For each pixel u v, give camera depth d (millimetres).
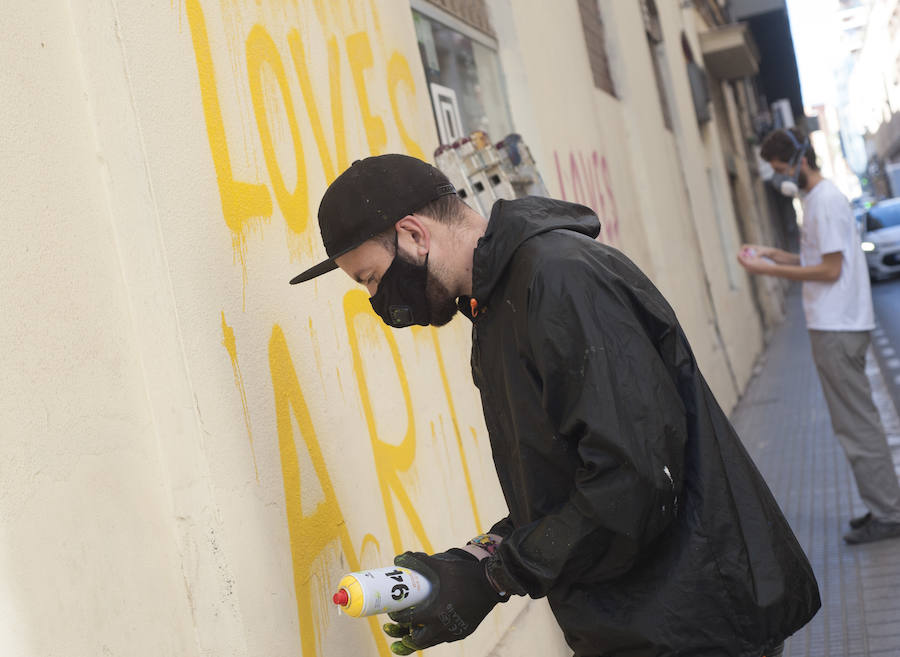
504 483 2096
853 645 4059
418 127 3605
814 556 5246
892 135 62656
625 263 1918
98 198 1872
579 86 6902
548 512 1907
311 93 2766
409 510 2840
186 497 1924
